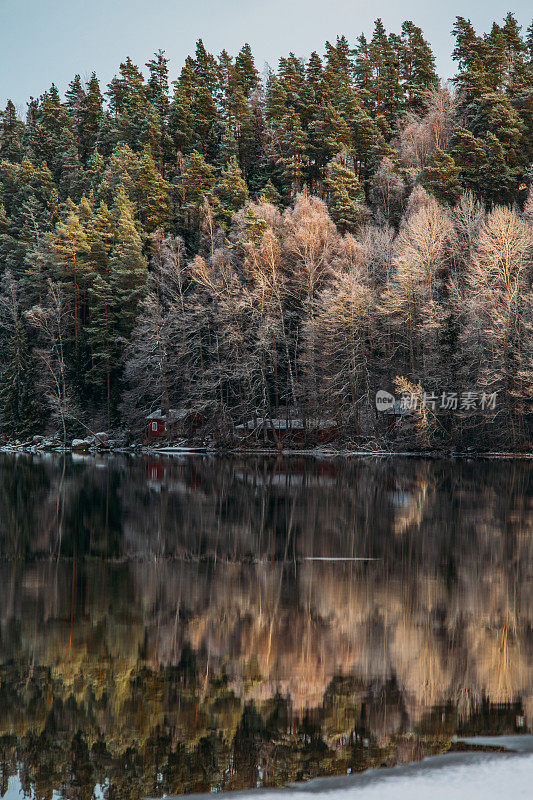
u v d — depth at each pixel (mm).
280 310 76625
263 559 23125
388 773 9438
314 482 45625
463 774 9359
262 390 78188
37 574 21141
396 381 64562
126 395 84500
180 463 63906
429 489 41094
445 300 67625
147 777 9820
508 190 85625
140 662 13797
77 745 10695
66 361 95000
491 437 65188
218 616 16719
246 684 12672
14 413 93375
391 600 17969
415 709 11523
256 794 9062
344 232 89875
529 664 13523
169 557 23531
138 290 88812
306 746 10438
